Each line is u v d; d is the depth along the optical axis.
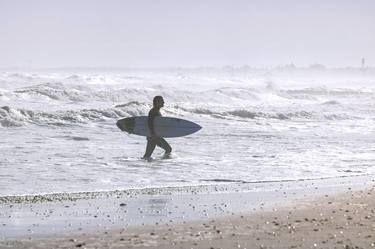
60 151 67.81
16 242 26.94
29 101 145.38
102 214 33.97
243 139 84.94
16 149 68.25
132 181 49.25
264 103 186.38
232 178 51.47
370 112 155.75
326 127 109.69
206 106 143.75
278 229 29.66
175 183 48.47
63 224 31.08
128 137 83.88
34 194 42.00
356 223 31.16
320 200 39.03
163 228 30.08
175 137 77.81
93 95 159.62
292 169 57.47
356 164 61.84
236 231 29.22
